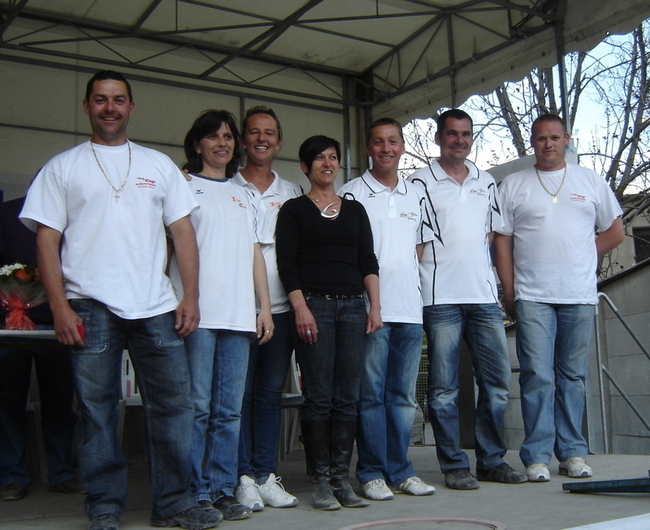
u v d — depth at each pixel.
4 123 7.66
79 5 7.65
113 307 2.27
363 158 9.45
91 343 2.28
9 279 2.69
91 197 2.32
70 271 2.30
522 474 3.27
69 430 3.44
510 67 7.29
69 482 3.39
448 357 3.25
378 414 3.00
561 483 3.23
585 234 3.47
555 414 3.52
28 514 2.77
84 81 8.12
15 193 7.62
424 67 8.45
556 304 3.42
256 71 9.00
